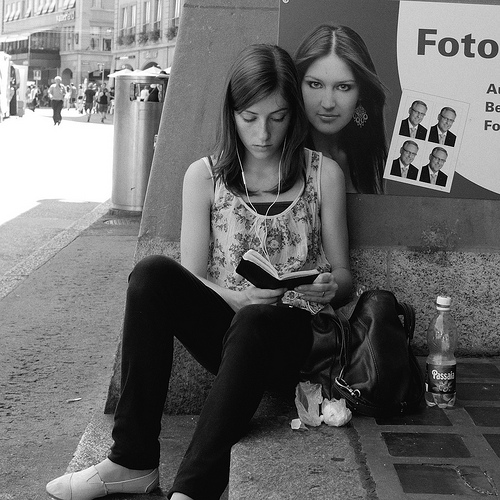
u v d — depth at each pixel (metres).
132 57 64.25
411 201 3.35
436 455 2.41
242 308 2.55
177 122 3.33
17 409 3.78
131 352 2.63
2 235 8.62
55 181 13.46
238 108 2.81
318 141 3.33
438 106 3.30
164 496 2.76
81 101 50.84
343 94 3.29
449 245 3.36
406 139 3.32
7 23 88.69
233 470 2.35
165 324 2.62
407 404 2.67
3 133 25.38
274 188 2.92
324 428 2.63
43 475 3.11
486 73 3.28
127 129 9.88
